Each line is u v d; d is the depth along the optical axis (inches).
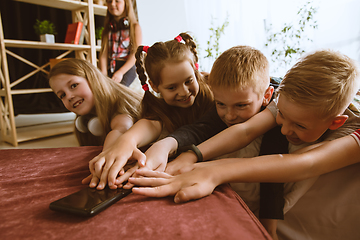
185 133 25.9
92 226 13.3
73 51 116.8
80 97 37.0
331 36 83.7
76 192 16.8
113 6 84.3
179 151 24.6
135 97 43.1
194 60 33.1
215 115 29.3
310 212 24.8
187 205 15.9
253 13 99.5
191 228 13.2
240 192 25.1
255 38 101.0
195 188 16.8
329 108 19.4
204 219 14.1
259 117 25.6
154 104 32.7
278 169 19.7
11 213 14.7
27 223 13.6
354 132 22.0
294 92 19.7
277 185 23.4
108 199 15.7
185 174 19.0
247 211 15.8
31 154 26.6
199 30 111.9
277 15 92.4
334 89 19.0
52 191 17.7
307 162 20.2
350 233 23.2
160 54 29.2
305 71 19.9
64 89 36.3
